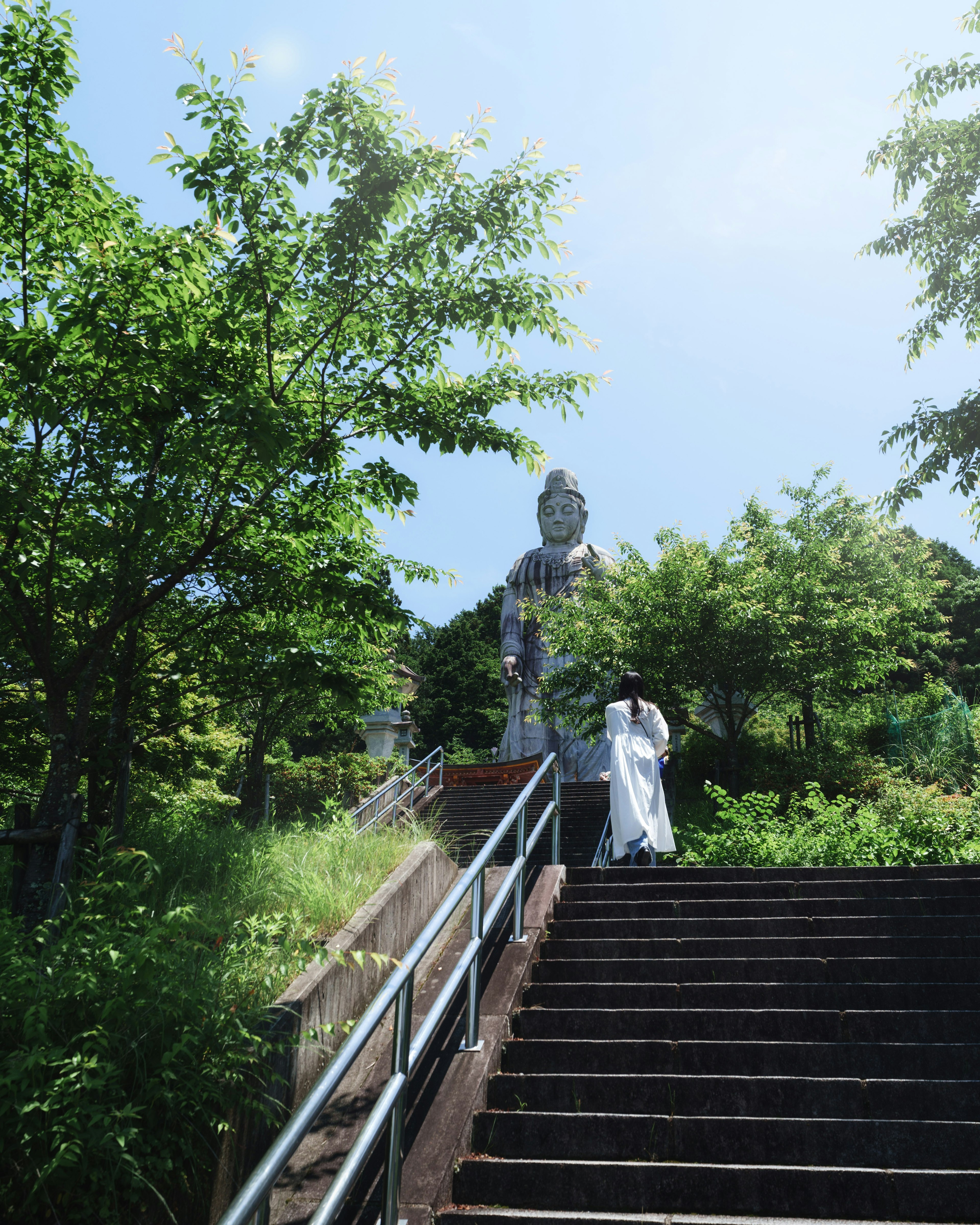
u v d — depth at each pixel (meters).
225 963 4.02
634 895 6.27
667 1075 3.96
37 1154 2.96
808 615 16.45
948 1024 4.20
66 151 5.10
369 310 5.81
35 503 5.06
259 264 5.14
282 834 6.84
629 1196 3.33
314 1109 2.30
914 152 9.62
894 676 30.89
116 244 5.07
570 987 4.85
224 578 6.50
